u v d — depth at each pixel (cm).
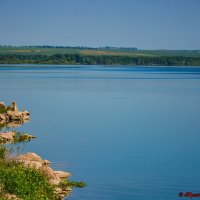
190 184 3912
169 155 5022
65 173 4066
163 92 14088
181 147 5478
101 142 5750
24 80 19338
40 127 6900
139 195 3591
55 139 5900
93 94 13288
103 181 3931
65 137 6066
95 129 6806
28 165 3600
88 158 4809
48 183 3462
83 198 3472
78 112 8925
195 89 15325
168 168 4434
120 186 3809
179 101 11256
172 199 3509
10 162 3669
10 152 4491
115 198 3500
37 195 3161
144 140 5925
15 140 5691
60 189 3541
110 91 14425
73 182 3803
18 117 7488
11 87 15288
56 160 4688
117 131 6638
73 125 7169
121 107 9875
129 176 4119
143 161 4712
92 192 3616
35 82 18125
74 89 15025
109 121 7681
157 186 3822
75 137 6091
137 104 10531
